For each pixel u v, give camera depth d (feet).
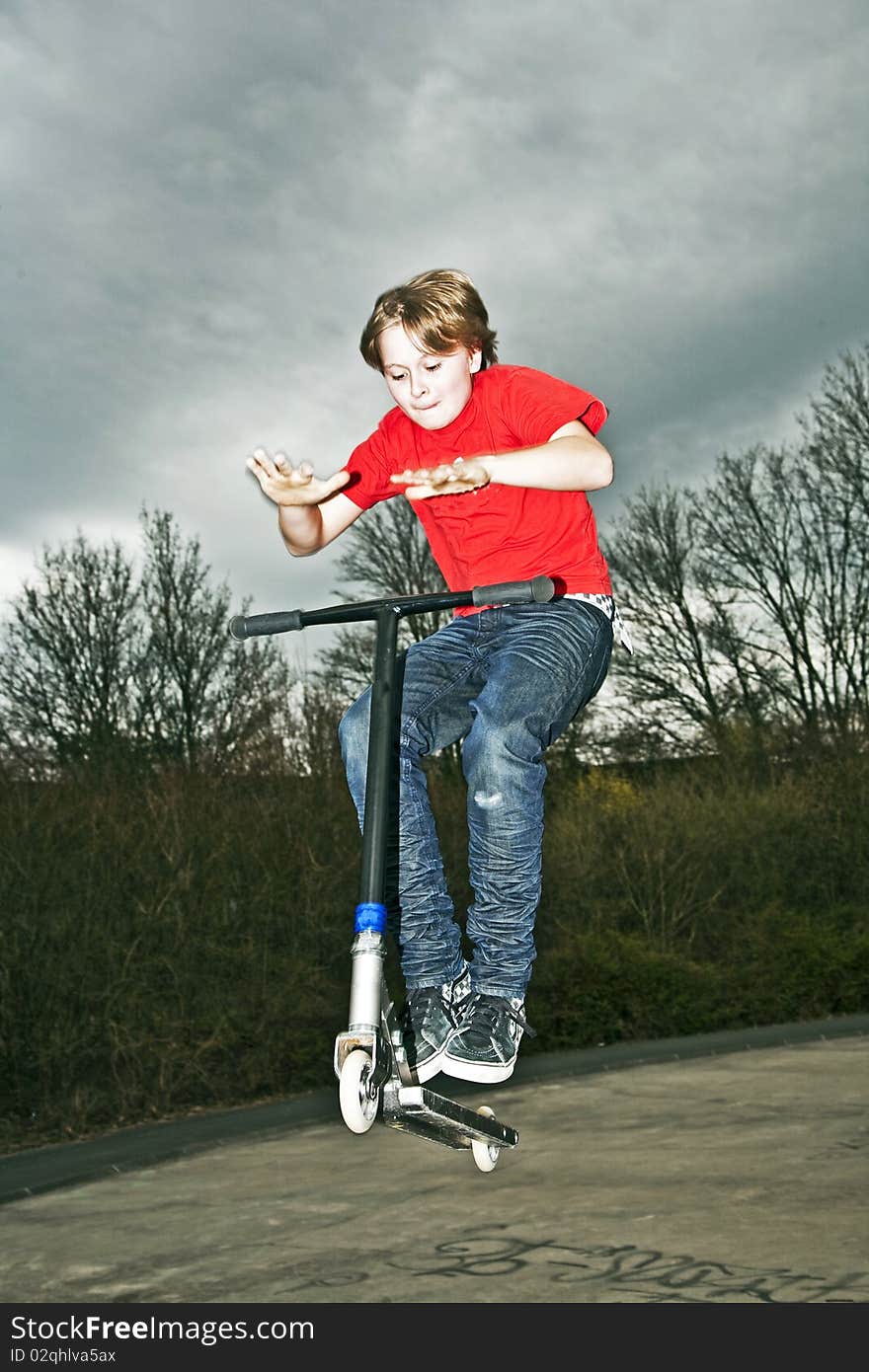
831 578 89.97
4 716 61.46
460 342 8.95
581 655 9.00
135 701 64.75
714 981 46.26
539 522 9.36
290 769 44.75
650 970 44.78
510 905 8.84
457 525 9.52
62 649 64.54
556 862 53.06
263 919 37.35
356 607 8.39
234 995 35.27
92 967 32.58
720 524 92.99
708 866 57.21
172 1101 32.68
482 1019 8.78
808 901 59.93
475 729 8.80
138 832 37.81
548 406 8.89
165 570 66.85
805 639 90.79
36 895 32.63
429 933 8.90
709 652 92.84
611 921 53.01
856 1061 36.68
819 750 73.10
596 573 9.49
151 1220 21.22
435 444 9.44
